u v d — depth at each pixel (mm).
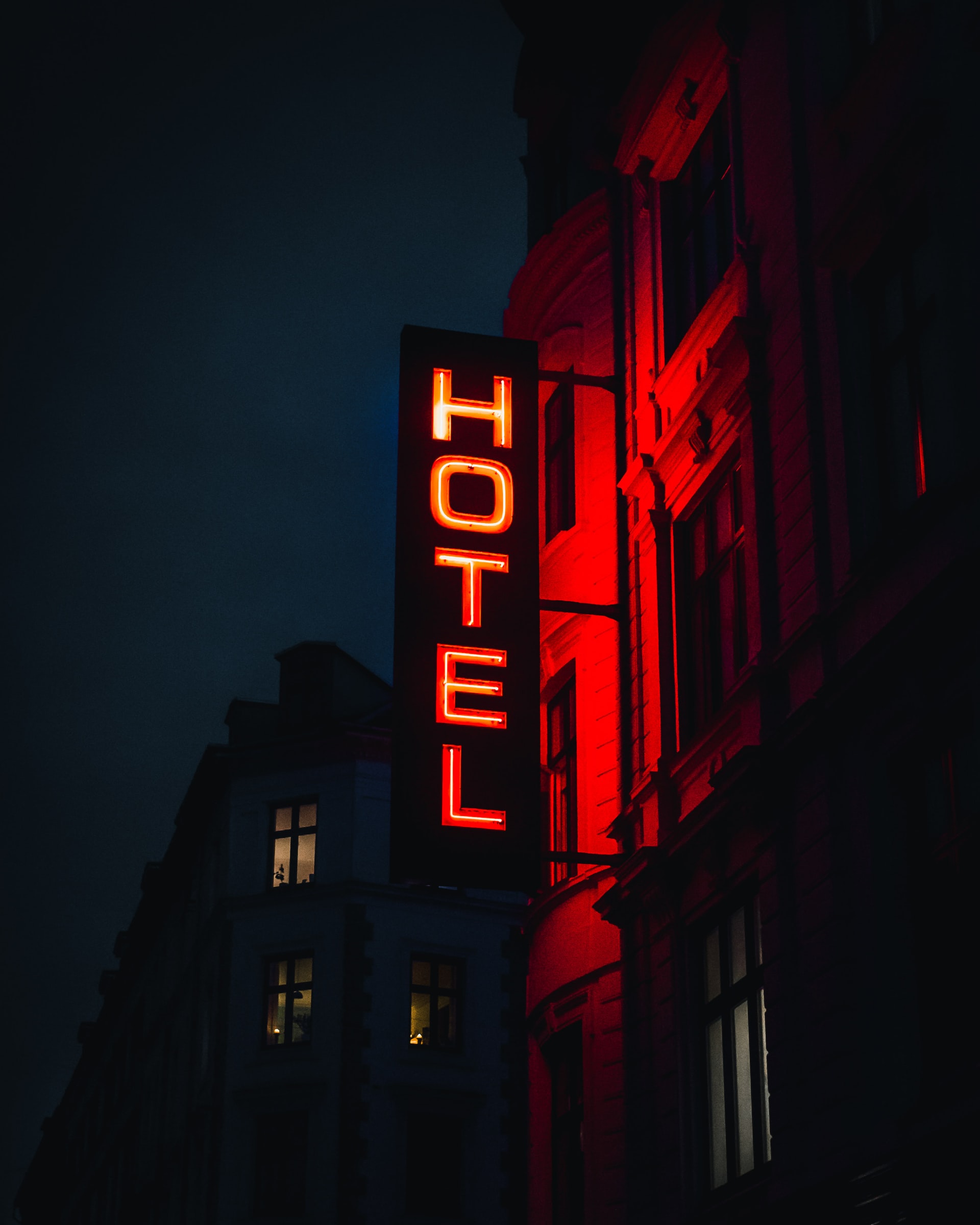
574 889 19141
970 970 11680
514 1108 41594
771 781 14461
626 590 19047
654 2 22031
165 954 53344
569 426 21609
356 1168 39312
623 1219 16875
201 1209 40438
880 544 13008
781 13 16578
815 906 13633
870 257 14094
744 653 16188
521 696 17156
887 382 13891
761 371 15984
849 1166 12391
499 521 17828
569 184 23062
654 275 19625
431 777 16609
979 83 12578
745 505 15953
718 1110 15641
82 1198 67625
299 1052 41000
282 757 44562
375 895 42312
